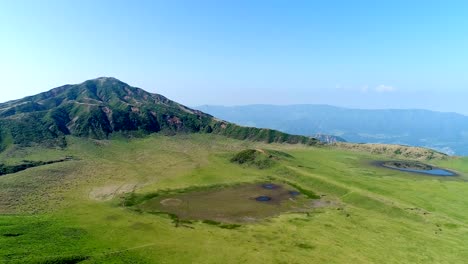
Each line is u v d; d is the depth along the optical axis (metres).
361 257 76.12
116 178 145.50
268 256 75.44
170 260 72.19
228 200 120.06
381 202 114.06
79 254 72.75
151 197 121.38
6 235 80.62
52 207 106.38
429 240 86.62
